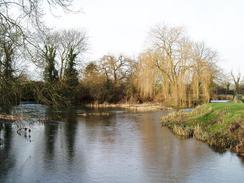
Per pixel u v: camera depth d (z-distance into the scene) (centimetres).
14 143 2262
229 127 2244
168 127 3127
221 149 2016
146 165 1684
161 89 5525
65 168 1639
